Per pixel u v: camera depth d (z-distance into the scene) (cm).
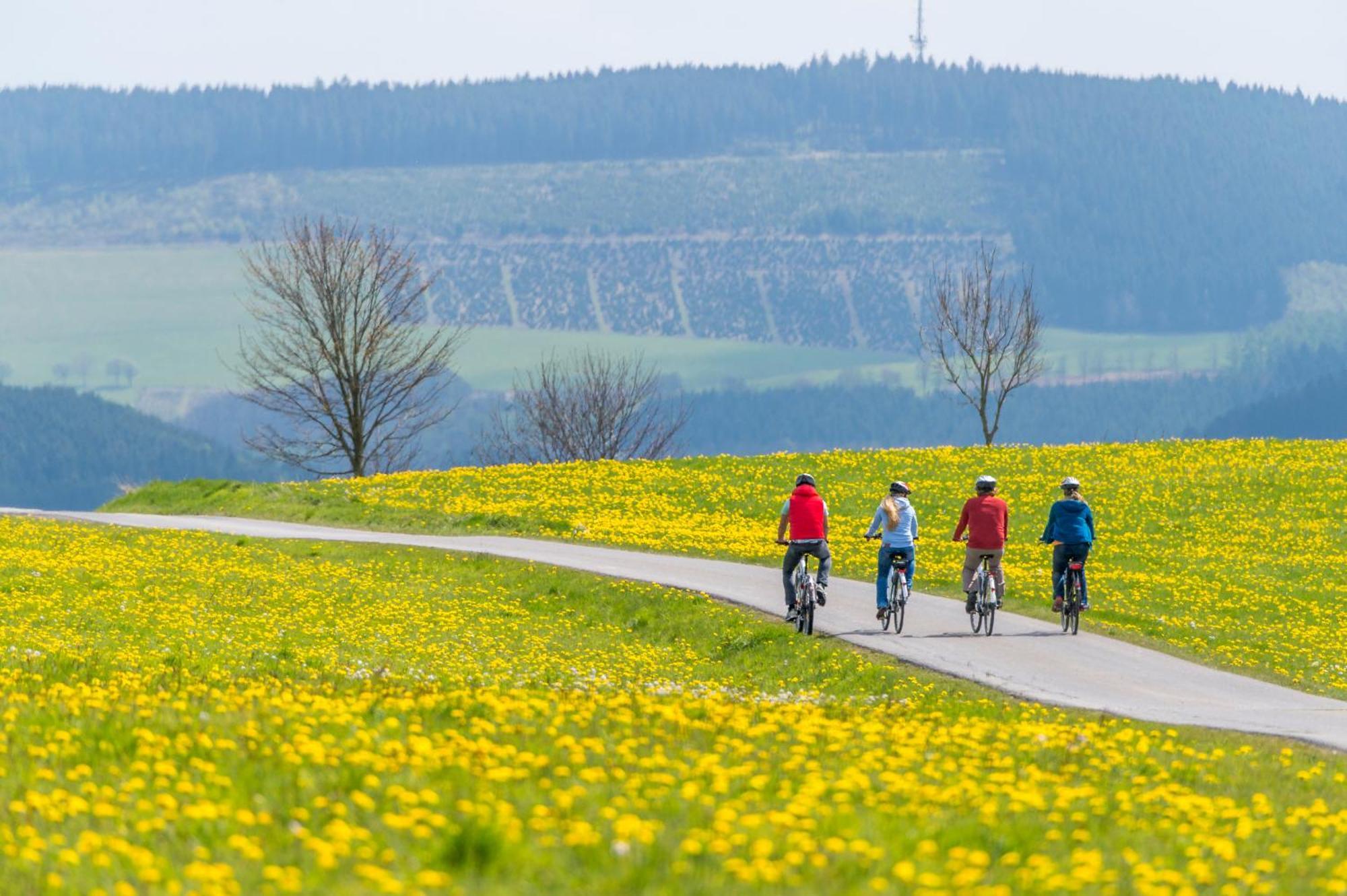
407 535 16362
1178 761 4603
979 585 9362
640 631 10375
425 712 4653
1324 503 19162
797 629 9331
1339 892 3017
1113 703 6819
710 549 14812
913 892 2662
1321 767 4769
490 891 2572
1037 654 8538
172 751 3797
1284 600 13462
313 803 3225
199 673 6675
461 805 3125
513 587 12050
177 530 15800
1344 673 9688
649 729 4456
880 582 9288
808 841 2886
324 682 6038
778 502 19712
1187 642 10269
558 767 3659
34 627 9288
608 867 2750
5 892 2583
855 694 7475
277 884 2567
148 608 10281
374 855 2809
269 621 10000
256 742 3888
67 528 15812
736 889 2645
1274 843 3488
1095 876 2855
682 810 3228
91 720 4256
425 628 10012
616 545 15275
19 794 3300
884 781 3662
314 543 14725
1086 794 3675
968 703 6347
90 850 2803
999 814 3444
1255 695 7469
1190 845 3309
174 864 2791
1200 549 16400
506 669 7912
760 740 4328
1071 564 9681
